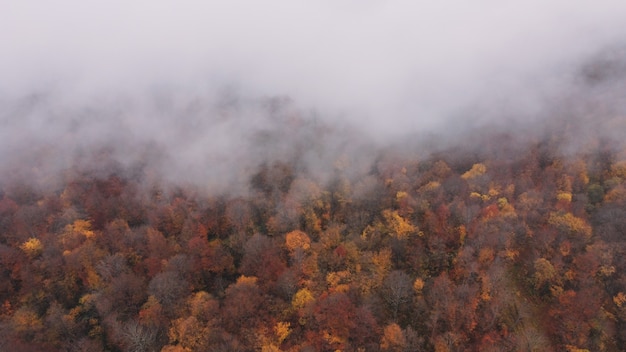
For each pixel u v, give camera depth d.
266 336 73.88
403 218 95.19
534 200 96.44
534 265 80.94
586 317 72.38
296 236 90.19
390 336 69.94
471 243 86.12
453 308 73.00
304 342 72.94
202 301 79.50
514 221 90.31
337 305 73.38
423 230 92.50
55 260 87.19
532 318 77.69
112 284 82.06
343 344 71.00
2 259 87.94
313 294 79.19
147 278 87.62
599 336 71.56
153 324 77.00
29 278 85.00
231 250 97.00
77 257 87.00
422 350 70.56
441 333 72.50
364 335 71.69
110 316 77.12
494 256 84.06
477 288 76.94
